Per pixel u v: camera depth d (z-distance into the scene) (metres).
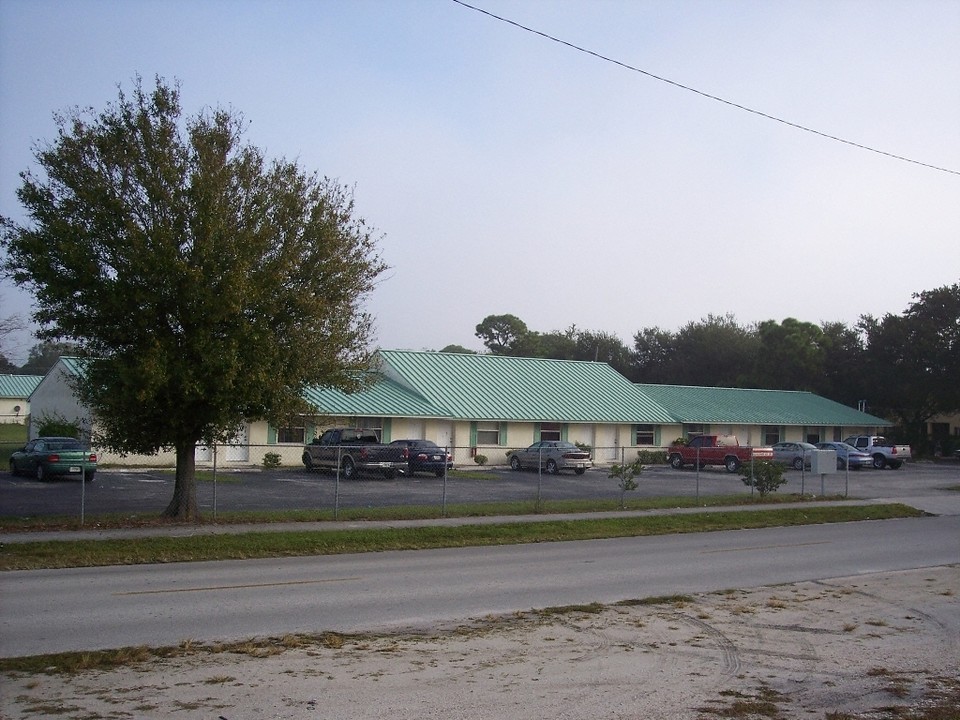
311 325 19.22
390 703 7.14
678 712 7.14
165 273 17.33
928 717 7.22
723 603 12.06
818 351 72.06
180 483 20.05
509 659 8.72
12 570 14.22
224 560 15.99
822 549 18.66
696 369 89.31
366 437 34.62
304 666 8.23
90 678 7.64
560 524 22.02
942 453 66.88
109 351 18.80
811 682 8.20
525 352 104.88
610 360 98.56
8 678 7.60
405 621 10.48
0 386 74.88
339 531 19.31
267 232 18.31
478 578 14.02
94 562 15.08
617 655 9.00
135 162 18.03
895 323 67.31
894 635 10.28
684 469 47.28
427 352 51.25
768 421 56.88
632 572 14.92
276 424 20.08
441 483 32.59
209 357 17.64
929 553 18.11
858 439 53.50
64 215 17.81
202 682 7.59
